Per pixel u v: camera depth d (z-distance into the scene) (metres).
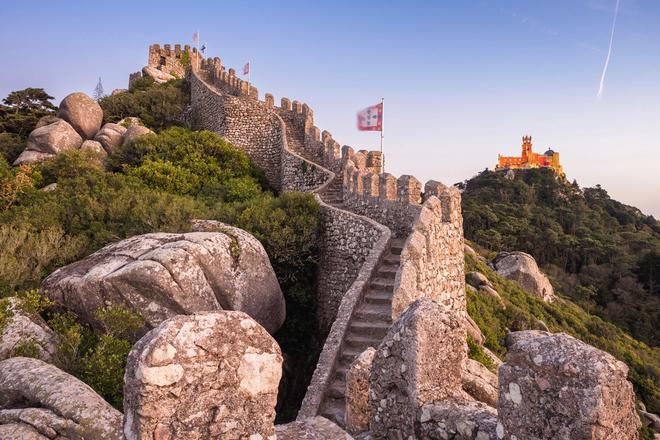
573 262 60.56
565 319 27.62
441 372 4.88
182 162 23.89
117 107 35.25
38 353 9.23
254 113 28.52
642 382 23.33
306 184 22.42
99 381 8.55
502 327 19.94
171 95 36.78
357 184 17.02
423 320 4.82
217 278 12.72
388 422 4.96
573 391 3.21
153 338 3.27
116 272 11.52
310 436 4.55
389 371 4.99
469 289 21.72
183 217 16.11
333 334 10.29
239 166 25.20
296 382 14.64
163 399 3.18
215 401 3.41
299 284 16.45
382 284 11.84
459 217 15.40
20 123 35.25
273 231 15.95
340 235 15.74
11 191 19.95
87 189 19.56
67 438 5.65
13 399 6.46
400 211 14.18
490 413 4.27
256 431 3.59
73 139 29.08
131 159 25.36
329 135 23.88
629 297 49.16
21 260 13.45
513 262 36.00
